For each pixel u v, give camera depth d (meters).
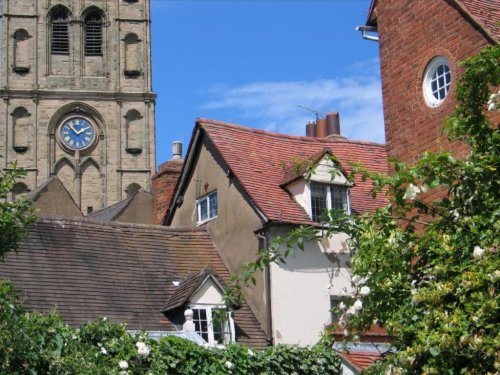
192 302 24.52
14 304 14.71
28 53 66.19
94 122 65.88
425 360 11.73
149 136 66.06
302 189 26.62
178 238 27.72
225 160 27.64
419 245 12.69
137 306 24.69
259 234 25.86
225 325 24.59
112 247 26.30
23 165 64.12
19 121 65.00
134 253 26.48
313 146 30.52
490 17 19.89
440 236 12.52
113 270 25.53
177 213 30.31
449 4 20.34
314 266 25.84
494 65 13.35
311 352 20.95
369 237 13.10
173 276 26.23
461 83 13.70
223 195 27.83
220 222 27.83
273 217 25.70
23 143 64.56
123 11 67.94
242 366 19.88
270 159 28.62
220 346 23.30
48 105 65.44
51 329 15.27
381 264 12.91
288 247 13.70
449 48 20.27
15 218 15.95
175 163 33.75
